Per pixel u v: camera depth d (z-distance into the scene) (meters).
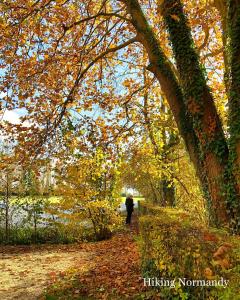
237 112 7.56
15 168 10.66
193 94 8.39
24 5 10.40
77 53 11.93
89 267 10.10
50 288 8.00
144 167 17.12
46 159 10.60
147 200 29.47
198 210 13.60
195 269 4.73
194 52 8.62
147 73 15.64
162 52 9.61
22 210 17.06
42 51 11.12
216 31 13.69
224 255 3.67
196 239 4.73
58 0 10.05
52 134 10.72
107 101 13.38
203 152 8.31
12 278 9.38
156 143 16.86
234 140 7.56
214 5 10.06
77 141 11.86
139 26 9.81
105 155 13.26
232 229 7.39
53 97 11.37
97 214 17.03
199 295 4.61
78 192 16.38
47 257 12.78
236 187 7.58
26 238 16.64
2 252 14.44
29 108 11.20
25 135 10.47
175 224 5.95
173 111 9.32
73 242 16.81
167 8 8.79
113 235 18.05
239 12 7.63
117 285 7.68
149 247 7.05
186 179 16.84
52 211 16.62
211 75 14.34
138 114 14.98
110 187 17.14
